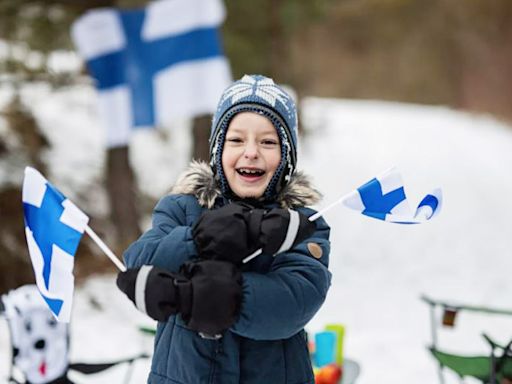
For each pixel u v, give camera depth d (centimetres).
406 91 3106
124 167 845
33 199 205
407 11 2912
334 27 2952
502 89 2802
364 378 515
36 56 754
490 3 2820
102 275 784
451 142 1769
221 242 178
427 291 822
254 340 194
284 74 1178
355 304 765
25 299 334
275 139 205
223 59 614
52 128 1055
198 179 209
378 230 1100
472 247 1024
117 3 774
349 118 1927
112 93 641
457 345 608
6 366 500
